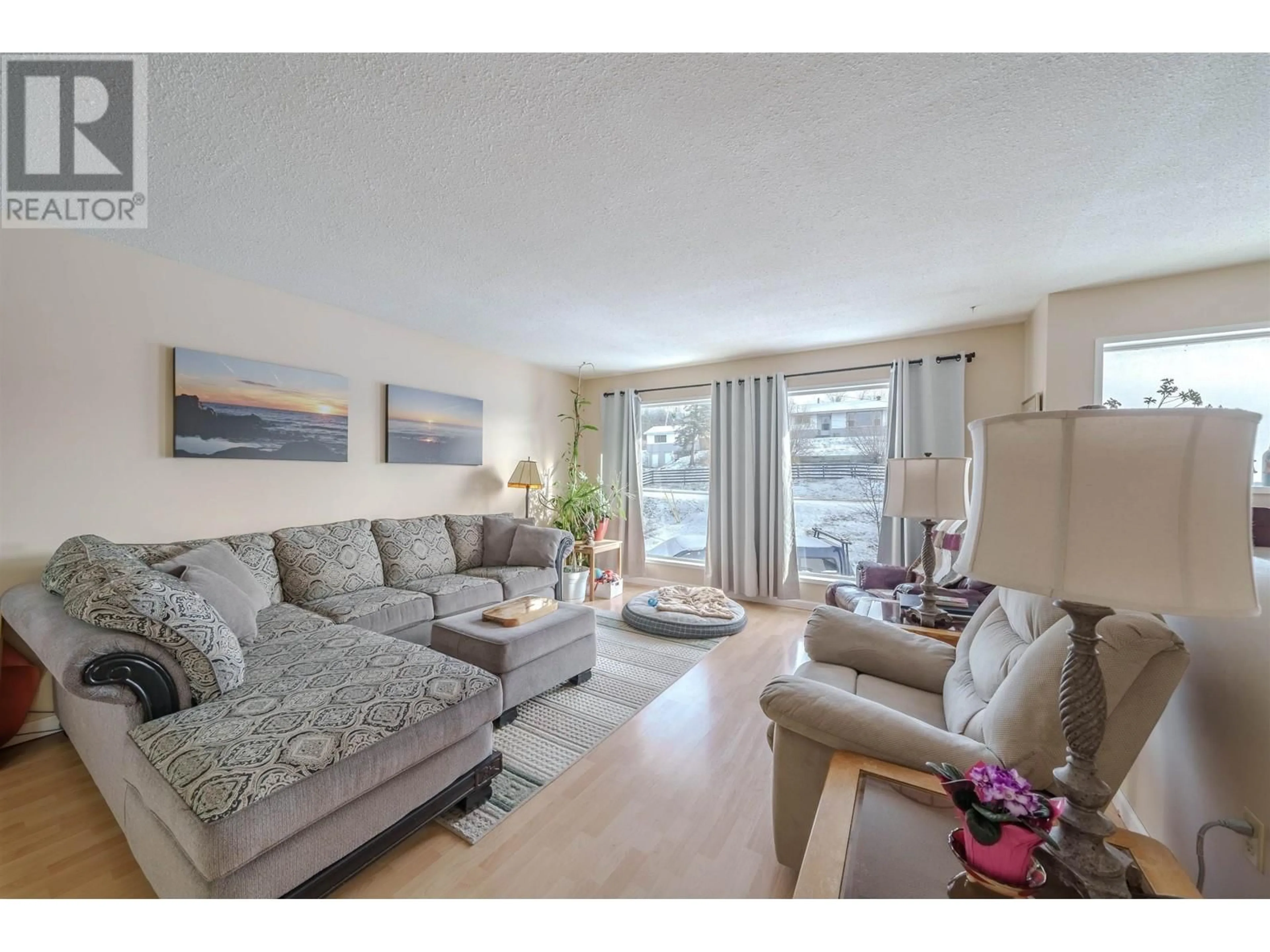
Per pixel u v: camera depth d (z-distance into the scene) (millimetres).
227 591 1996
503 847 1510
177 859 1145
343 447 3309
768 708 1324
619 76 1307
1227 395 2516
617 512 5164
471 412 4227
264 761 1193
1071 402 2811
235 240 2293
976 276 2641
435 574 3498
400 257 2467
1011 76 1300
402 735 1428
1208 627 1209
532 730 2203
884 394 4051
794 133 1533
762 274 2633
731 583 4539
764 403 4367
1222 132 1503
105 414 2328
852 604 2729
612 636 3520
